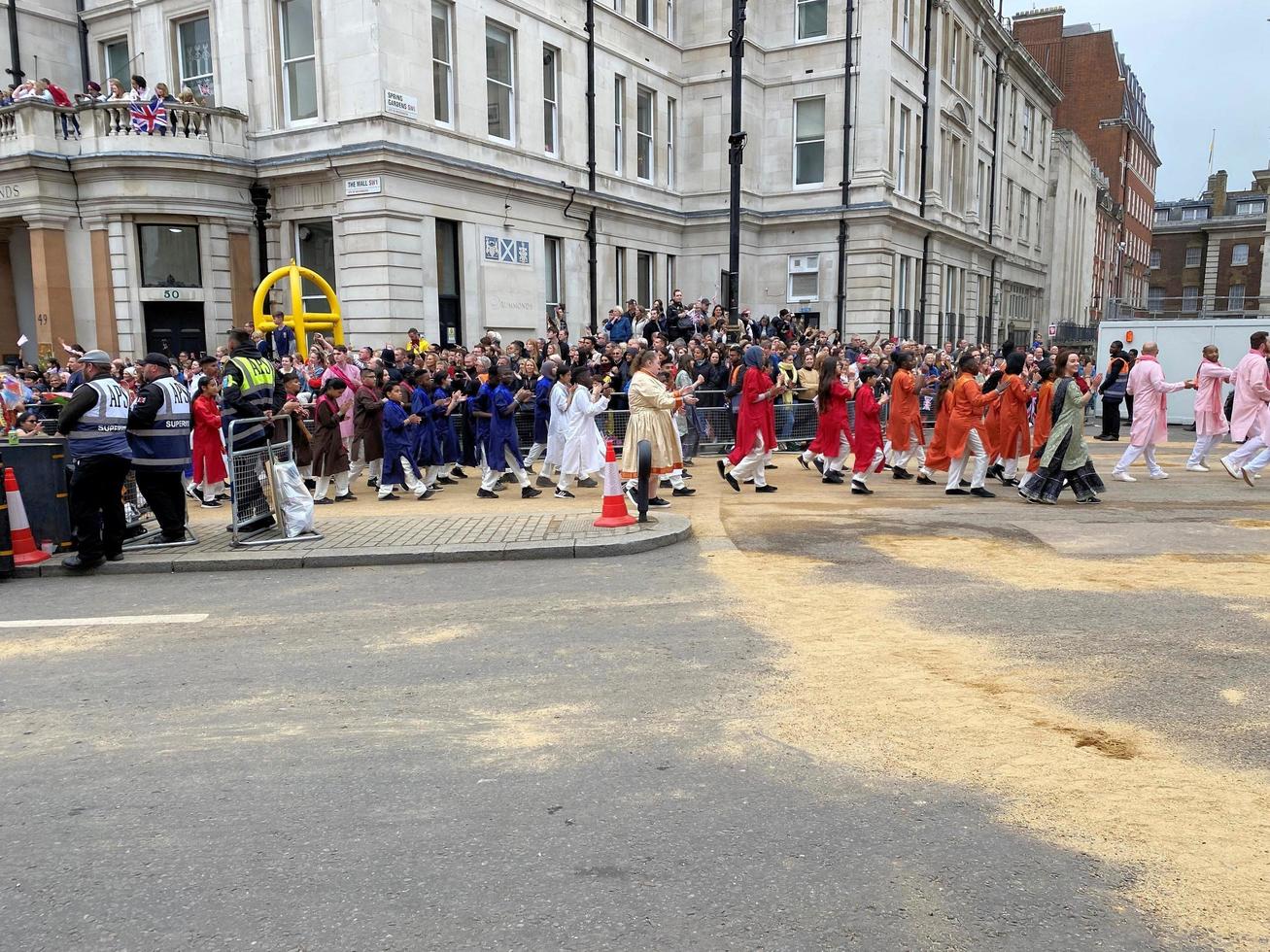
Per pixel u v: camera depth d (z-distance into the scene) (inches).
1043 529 374.0
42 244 770.8
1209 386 549.3
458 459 533.6
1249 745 170.1
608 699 195.9
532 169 916.0
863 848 136.0
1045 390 497.0
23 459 331.6
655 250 1147.9
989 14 1553.9
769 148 1246.3
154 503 345.7
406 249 766.5
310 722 186.4
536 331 925.8
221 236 788.0
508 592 285.7
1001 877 128.2
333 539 353.1
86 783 161.2
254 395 386.3
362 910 122.4
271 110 802.2
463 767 164.6
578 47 982.4
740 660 220.1
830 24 1194.0
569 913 121.0
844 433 506.3
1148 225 3570.4
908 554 333.1
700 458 641.0
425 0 777.6
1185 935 115.3
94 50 960.9
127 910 123.6
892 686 201.8
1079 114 2965.1
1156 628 241.8
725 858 133.8
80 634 251.1
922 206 1354.6
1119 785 155.0
